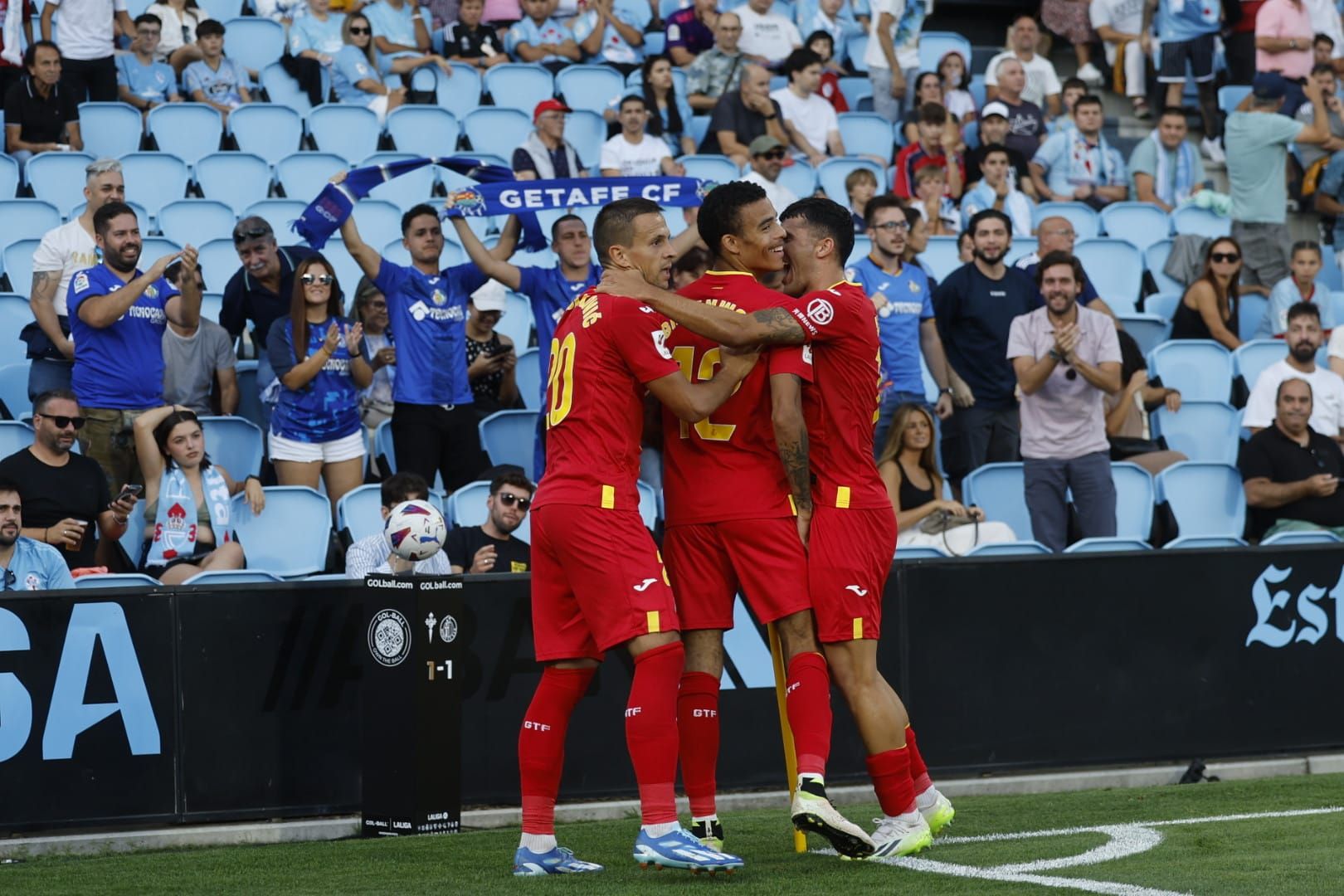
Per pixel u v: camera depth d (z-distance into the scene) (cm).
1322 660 2647
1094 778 2480
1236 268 3834
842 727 2388
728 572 1766
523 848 1730
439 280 3008
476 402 3291
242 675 2131
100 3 4231
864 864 1744
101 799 2059
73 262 3031
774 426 1697
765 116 4412
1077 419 3109
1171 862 1739
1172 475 3278
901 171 4453
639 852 1642
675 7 5244
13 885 1734
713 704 1764
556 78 4756
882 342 3300
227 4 4856
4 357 3331
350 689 2181
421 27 4772
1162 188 4769
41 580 2339
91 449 2816
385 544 2430
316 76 4553
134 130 4191
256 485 2772
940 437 3391
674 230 4066
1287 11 5016
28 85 4025
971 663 2442
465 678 2222
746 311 1719
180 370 3014
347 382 2966
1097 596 2517
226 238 3800
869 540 1758
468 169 2870
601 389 1672
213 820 2103
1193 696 2559
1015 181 4522
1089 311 3106
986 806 2244
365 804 2072
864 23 5194
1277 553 2625
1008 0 5869
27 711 2038
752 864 1766
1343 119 5019
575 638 1722
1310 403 3164
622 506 1669
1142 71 5222
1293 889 1563
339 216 2873
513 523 2555
